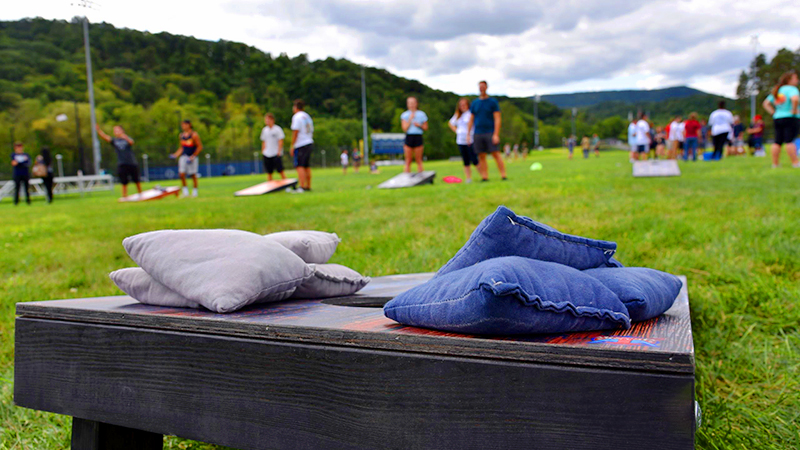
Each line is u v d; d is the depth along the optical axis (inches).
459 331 42.8
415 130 548.1
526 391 38.3
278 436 46.3
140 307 59.6
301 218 269.1
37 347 57.5
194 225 266.1
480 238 52.4
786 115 443.8
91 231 284.2
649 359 36.0
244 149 2844.5
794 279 125.3
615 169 650.2
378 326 46.9
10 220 387.9
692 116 766.5
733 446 66.2
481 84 468.8
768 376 84.7
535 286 41.6
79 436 57.3
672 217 199.8
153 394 51.4
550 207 250.4
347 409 43.5
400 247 182.7
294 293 70.9
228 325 48.6
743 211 206.4
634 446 36.2
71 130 2837.1
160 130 3484.3
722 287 122.0
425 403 41.1
